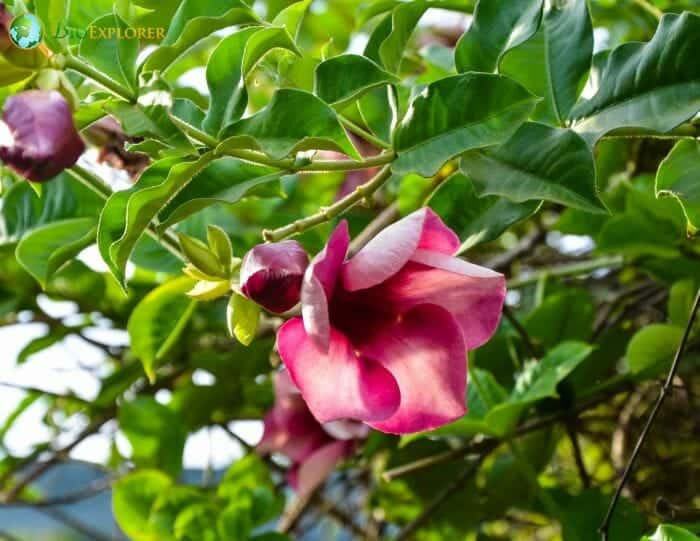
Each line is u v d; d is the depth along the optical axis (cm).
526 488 74
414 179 68
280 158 53
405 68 73
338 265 53
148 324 67
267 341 78
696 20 55
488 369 75
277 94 54
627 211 72
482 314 55
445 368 54
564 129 55
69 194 71
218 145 53
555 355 69
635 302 77
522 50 59
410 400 54
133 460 78
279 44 55
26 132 51
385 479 72
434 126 55
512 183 55
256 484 77
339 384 54
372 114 61
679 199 56
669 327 69
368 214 74
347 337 55
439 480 78
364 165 56
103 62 54
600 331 75
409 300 55
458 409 54
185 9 56
